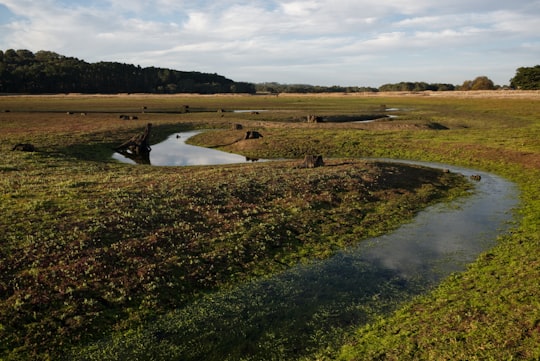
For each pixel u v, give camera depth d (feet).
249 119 246.47
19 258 50.62
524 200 87.30
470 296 44.57
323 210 77.41
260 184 86.38
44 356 37.50
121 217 64.13
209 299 48.01
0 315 41.01
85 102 399.85
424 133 179.63
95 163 116.98
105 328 41.88
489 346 34.32
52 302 44.01
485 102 365.81
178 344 39.65
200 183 85.20
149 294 47.47
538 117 240.12
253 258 58.03
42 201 69.72
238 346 39.17
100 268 50.47
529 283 44.65
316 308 45.52
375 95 592.19
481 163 128.88
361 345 37.99
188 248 58.13
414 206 83.76
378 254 60.49
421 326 39.73
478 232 68.44
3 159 109.91
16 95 519.19
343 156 148.15
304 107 350.02
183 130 207.21
